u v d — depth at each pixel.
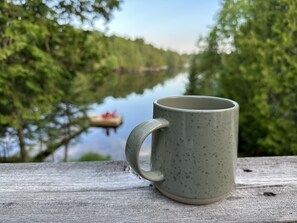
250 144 3.61
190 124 0.40
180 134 0.40
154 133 0.44
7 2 2.18
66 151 3.28
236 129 0.43
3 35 2.12
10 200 0.46
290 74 2.98
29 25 2.14
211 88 4.38
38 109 2.48
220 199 0.44
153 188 0.50
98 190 0.49
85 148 3.85
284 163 0.61
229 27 3.84
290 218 0.42
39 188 0.50
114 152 3.70
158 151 0.43
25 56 2.36
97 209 0.44
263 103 3.16
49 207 0.44
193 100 0.51
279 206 0.45
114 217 0.41
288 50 3.10
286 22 3.08
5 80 2.21
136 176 0.54
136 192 0.49
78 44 2.65
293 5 3.04
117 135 4.32
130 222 0.40
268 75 3.10
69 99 2.97
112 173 0.56
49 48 2.54
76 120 3.14
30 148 2.96
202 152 0.40
